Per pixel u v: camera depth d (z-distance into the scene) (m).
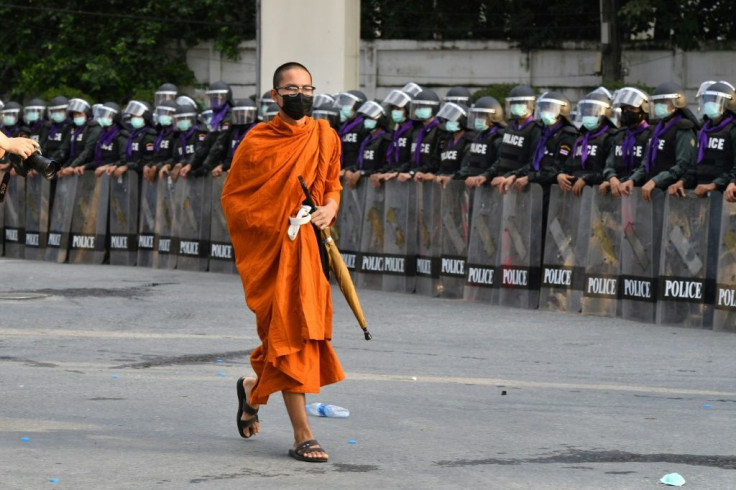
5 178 11.42
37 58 56.78
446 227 22.59
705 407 12.78
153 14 55.50
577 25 53.38
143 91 53.62
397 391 13.53
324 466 10.02
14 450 10.41
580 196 20.48
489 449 10.72
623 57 50.25
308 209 9.98
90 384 13.69
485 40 51.97
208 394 13.15
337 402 12.84
